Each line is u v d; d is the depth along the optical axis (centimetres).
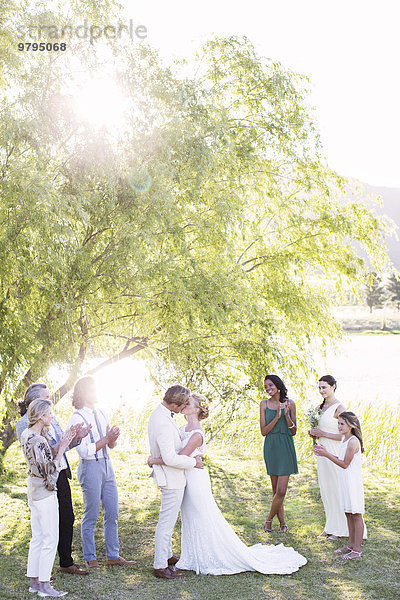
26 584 527
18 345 736
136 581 538
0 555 609
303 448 1227
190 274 894
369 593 511
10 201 711
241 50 1090
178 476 561
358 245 1152
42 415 502
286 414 696
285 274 1131
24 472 1030
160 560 551
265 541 663
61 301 797
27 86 837
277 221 1139
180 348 992
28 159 787
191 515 571
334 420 670
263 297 1112
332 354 1309
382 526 723
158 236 854
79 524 734
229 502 849
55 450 520
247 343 1063
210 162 894
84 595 501
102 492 581
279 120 1077
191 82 970
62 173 825
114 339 1061
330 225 1101
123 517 768
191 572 563
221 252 950
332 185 1165
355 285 1162
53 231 714
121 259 807
